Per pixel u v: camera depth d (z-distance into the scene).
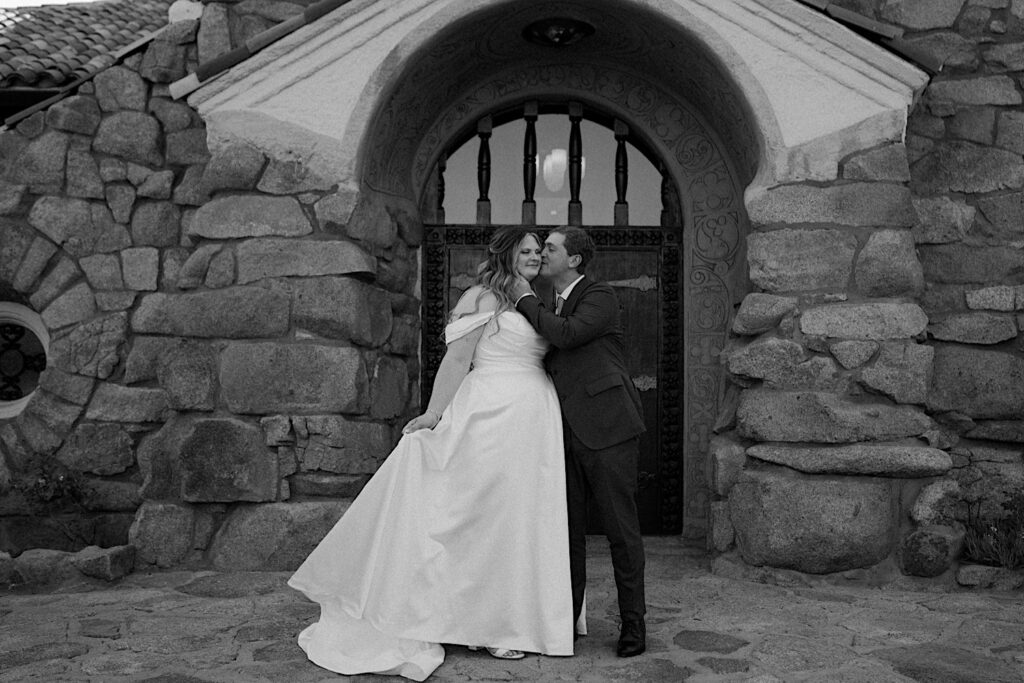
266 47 5.57
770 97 5.38
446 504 3.75
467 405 3.85
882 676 3.43
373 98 5.54
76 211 6.23
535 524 3.77
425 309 6.63
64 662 3.64
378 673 3.47
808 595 4.79
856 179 5.31
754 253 5.39
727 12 5.40
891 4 5.98
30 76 6.92
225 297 5.52
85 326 6.18
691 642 3.91
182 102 6.22
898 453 4.98
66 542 5.84
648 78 6.57
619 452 3.75
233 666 3.59
